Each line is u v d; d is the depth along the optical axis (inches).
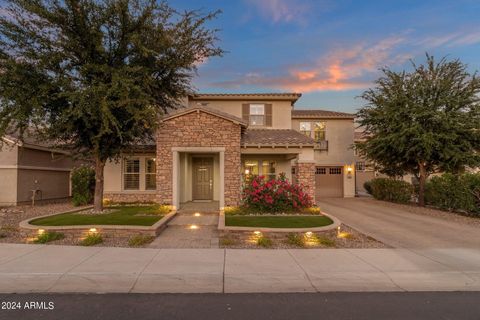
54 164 737.6
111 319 166.2
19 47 398.0
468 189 525.3
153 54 426.9
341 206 677.3
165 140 524.1
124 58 450.6
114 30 428.8
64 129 440.5
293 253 288.2
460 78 612.1
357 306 185.6
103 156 478.0
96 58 433.1
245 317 169.8
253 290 209.9
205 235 363.9
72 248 297.3
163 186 520.4
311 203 522.0
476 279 230.7
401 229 419.5
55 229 344.8
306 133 919.7
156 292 204.7
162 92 496.7
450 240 354.3
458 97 606.2
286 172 667.4
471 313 177.3
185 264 252.1
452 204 571.8
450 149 590.9
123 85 387.5
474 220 491.5
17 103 387.5
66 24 409.4
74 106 415.2
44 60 393.4
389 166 729.0
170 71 477.1
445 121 583.8
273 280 223.8
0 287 211.6
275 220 412.8
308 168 576.1
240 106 720.3
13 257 266.2
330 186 920.9
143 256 272.4
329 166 919.0
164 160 523.5
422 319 169.5
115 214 454.0
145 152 653.9
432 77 624.7
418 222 474.9
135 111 404.5
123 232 347.6
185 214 493.4
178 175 528.7
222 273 233.6
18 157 609.3
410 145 610.9
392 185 776.9
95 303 187.0
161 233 372.8
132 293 202.8
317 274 234.5
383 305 187.6
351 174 919.0
